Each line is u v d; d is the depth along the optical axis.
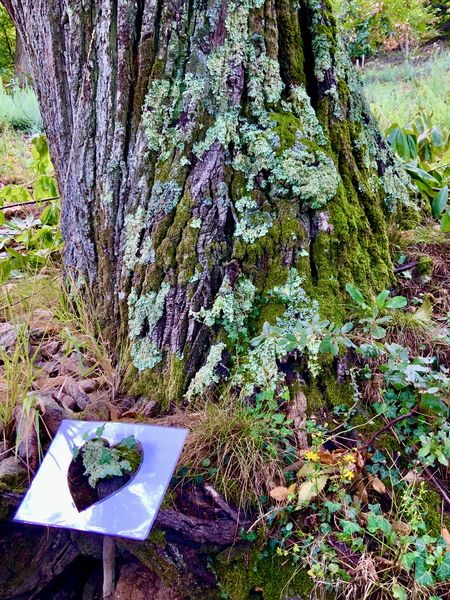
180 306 1.68
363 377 1.58
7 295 2.08
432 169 2.54
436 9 7.90
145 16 1.67
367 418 1.52
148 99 1.70
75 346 1.79
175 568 1.37
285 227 1.67
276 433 1.46
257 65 1.68
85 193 1.92
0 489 1.39
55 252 2.69
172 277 1.69
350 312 1.68
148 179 1.75
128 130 1.77
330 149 1.81
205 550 1.37
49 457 1.39
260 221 1.66
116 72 1.73
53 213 2.80
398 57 7.97
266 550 1.33
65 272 2.18
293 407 1.54
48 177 2.94
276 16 1.73
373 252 1.84
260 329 1.64
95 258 1.97
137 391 1.74
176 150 1.69
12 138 5.46
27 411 1.49
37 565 1.48
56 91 1.97
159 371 1.71
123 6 1.67
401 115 4.10
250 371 1.58
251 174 1.66
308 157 1.69
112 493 1.26
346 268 1.73
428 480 1.42
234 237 1.66
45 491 1.32
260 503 1.34
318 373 1.56
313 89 1.83
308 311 1.63
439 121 3.79
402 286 1.89
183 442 1.33
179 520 1.35
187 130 1.67
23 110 6.10
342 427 1.51
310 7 1.80
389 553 1.26
